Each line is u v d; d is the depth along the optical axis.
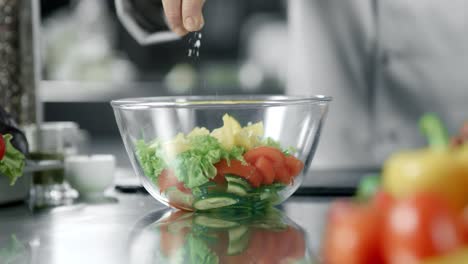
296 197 1.63
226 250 1.10
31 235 1.25
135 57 4.79
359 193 0.78
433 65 2.52
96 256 1.08
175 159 1.35
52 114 4.54
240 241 1.16
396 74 2.54
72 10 4.73
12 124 1.62
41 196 1.75
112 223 1.36
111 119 4.56
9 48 1.83
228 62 4.79
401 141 2.56
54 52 4.67
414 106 2.54
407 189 0.78
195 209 1.42
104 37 4.74
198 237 1.20
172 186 1.38
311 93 2.62
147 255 1.08
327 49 2.59
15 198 1.61
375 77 2.58
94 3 4.73
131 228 1.30
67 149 1.84
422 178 0.77
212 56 4.79
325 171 1.99
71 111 4.54
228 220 1.36
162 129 1.36
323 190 1.66
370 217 0.73
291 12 2.69
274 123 1.39
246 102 1.36
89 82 4.68
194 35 1.66
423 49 2.52
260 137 1.38
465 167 0.78
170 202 1.42
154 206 1.56
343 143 2.60
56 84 4.43
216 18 4.79
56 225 1.35
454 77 2.51
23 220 1.41
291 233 1.22
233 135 1.35
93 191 1.76
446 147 0.81
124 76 4.75
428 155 0.79
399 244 0.70
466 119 2.51
